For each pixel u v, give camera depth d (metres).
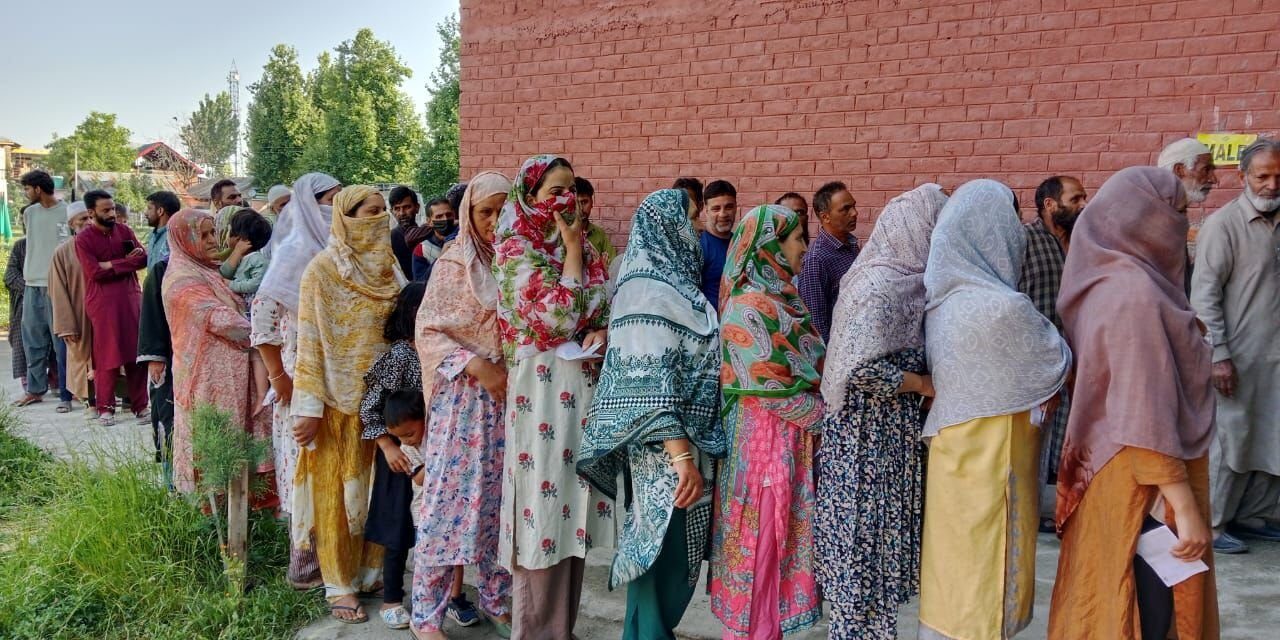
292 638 3.51
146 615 3.57
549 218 2.97
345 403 3.52
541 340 2.97
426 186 27.36
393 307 3.64
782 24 5.67
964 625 2.59
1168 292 2.47
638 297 2.77
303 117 43.38
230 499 3.71
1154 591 2.49
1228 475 4.15
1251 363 4.07
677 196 2.93
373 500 3.55
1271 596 3.70
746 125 5.84
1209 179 4.12
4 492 5.11
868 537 2.68
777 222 2.80
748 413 2.78
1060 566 2.69
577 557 3.14
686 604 3.03
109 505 4.00
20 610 3.50
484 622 3.64
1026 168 5.02
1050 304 4.20
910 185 5.34
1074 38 4.84
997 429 2.55
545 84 6.58
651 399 2.68
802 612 2.78
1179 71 4.61
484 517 3.27
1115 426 2.41
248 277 4.38
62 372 7.50
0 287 14.43
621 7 6.23
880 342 2.60
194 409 3.89
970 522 2.58
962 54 5.13
